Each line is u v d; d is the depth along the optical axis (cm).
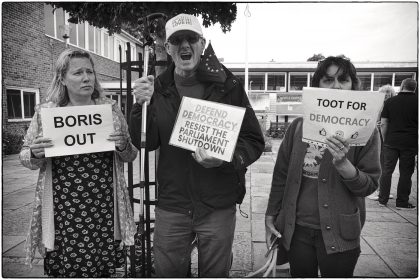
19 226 425
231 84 210
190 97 209
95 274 210
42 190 209
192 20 202
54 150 201
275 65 2173
